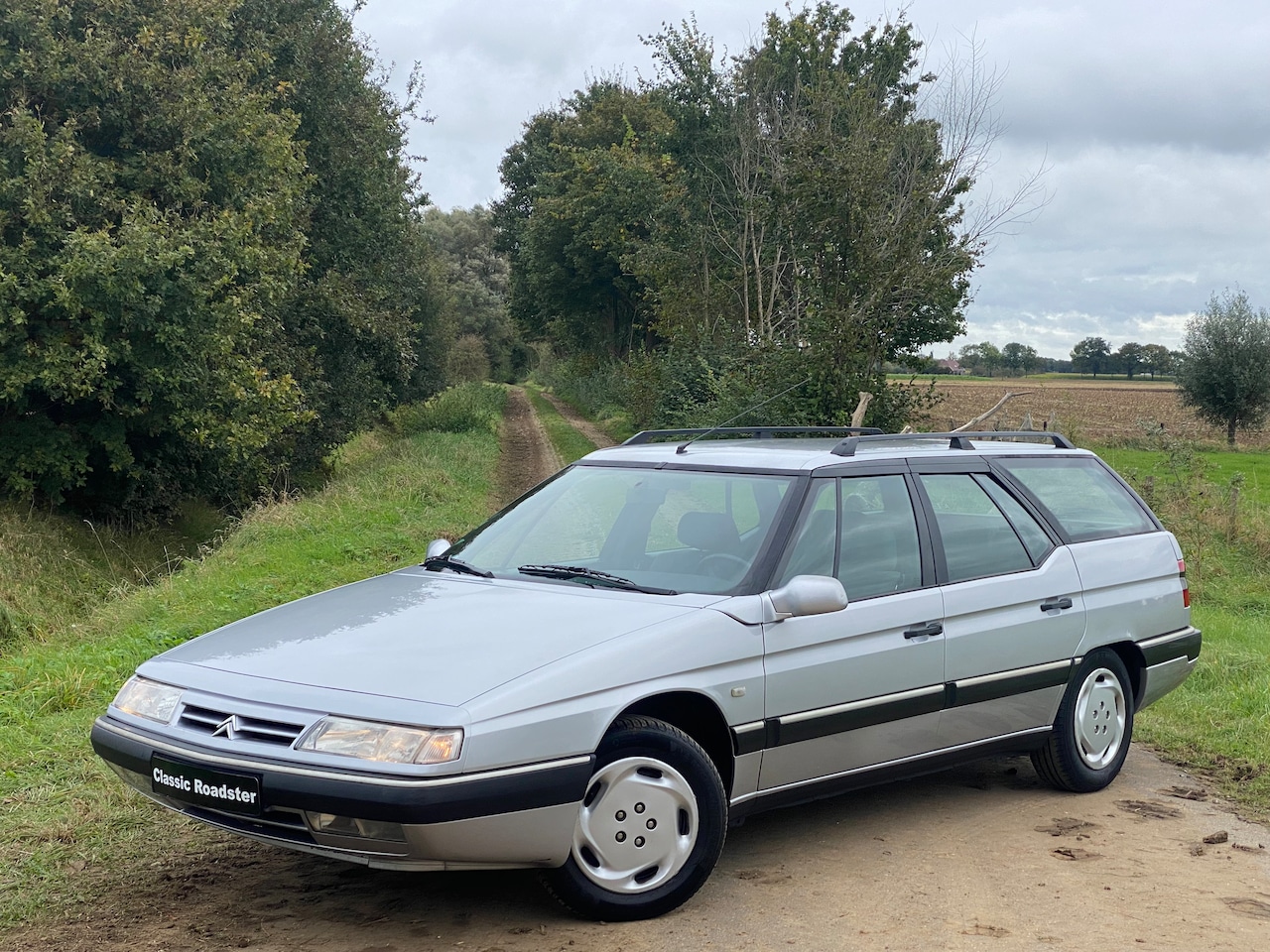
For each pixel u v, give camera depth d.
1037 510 5.71
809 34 27.45
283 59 24.30
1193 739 7.05
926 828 5.15
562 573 4.73
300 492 24.22
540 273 53.75
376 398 29.59
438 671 3.75
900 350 21.05
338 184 26.50
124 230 15.59
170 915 3.96
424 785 3.41
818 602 4.27
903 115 24.41
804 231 18.81
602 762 3.84
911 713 4.80
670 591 4.47
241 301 17.72
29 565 14.62
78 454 17.06
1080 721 5.69
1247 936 3.97
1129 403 67.75
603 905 3.86
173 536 20.41
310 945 3.71
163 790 3.75
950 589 5.04
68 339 15.84
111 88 16.92
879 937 3.86
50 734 6.26
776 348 20.53
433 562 5.21
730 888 4.30
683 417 25.28
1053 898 4.28
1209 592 13.70
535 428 46.22
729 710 4.16
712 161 31.56
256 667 3.92
